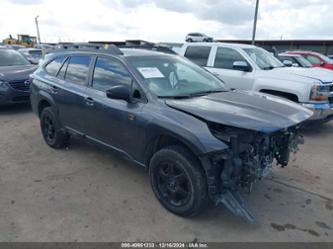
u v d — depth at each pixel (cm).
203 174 283
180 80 379
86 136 421
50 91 470
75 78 436
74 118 432
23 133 589
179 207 305
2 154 478
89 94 396
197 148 266
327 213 319
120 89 324
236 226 296
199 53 749
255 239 278
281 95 594
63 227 292
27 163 443
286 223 302
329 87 562
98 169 421
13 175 402
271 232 288
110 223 299
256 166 281
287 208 328
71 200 340
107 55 393
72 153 481
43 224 296
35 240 273
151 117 311
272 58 725
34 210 320
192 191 287
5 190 362
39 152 486
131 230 288
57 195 351
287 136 334
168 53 443
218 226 296
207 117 279
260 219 308
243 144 280
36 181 386
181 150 292
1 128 625
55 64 490
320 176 407
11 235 279
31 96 532
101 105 373
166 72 376
